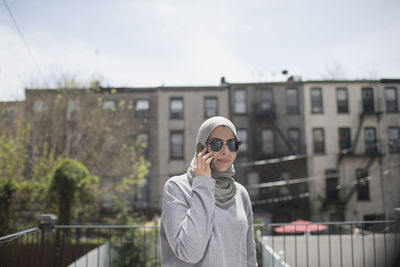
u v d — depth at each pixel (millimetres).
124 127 16734
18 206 8836
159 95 19266
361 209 18453
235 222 1519
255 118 19125
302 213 18391
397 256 4770
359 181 18641
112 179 15031
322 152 18984
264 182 18703
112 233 9852
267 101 19266
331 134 19109
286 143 18984
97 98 16172
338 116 19234
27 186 8945
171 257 1521
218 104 19328
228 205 1558
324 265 8195
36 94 14898
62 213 8289
